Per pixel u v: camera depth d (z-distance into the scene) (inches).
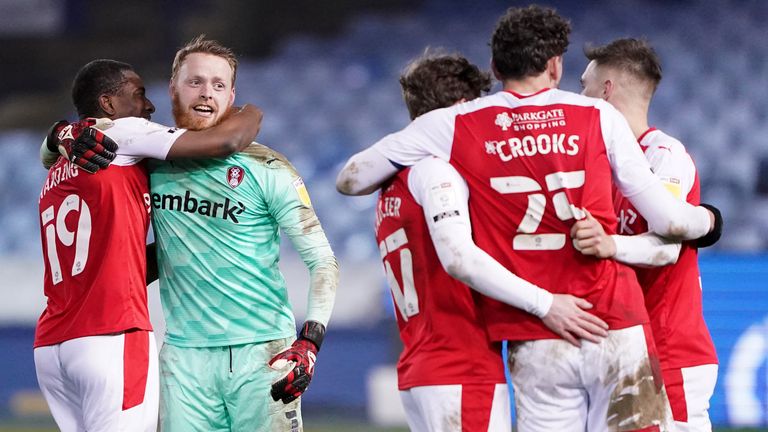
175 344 509.0
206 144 481.4
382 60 2145.7
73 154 483.5
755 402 997.2
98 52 2519.7
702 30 2043.6
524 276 443.8
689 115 1804.9
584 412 450.3
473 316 458.3
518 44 452.4
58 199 500.4
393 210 474.6
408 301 473.4
